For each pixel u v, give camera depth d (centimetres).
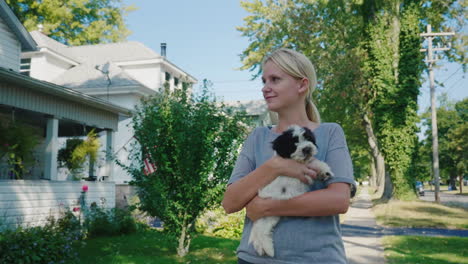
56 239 771
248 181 190
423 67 2427
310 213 175
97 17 3212
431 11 2395
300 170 184
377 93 2061
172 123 898
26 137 980
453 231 1272
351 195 192
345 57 2088
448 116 5706
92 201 1236
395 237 1106
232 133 917
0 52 1247
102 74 2009
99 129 1470
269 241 182
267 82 214
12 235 722
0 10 1229
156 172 902
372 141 2509
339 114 2300
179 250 865
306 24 2136
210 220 1252
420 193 4266
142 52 2388
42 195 1044
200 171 886
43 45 1989
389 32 2036
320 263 174
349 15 2161
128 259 784
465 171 5194
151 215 928
